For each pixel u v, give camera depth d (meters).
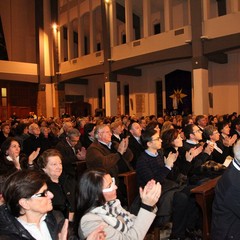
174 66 18.70
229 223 2.53
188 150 4.74
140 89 20.77
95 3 19.48
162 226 4.14
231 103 16.00
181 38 14.61
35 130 7.16
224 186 2.51
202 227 3.79
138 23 20.64
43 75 23.36
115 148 5.12
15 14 23.59
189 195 3.93
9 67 22.19
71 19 21.84
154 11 19.39
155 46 15.77
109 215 2.39
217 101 16.59
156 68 19.69
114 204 2.57
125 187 4.61
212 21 13.39
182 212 3.92
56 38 23.16
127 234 2.27
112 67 18.31
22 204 1.75
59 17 23.20
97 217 2.32
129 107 21.66
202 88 13.76
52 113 23.56
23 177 1.77
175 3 18.03
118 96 22.42
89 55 20.00
